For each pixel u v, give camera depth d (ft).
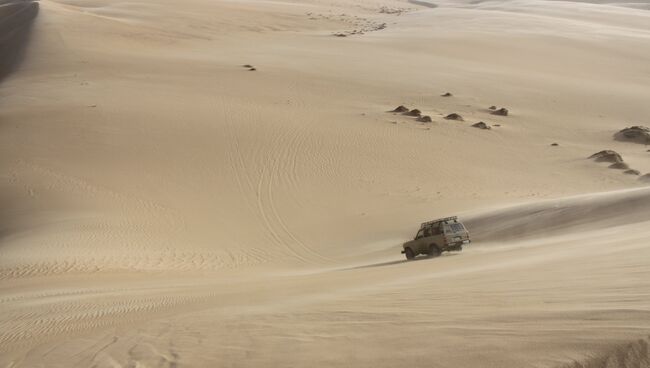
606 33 398.42
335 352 28.32
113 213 133.28
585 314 27.53
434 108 241.35
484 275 46.32
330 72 279.28
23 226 126.52
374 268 80.23
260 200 145.89
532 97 265.54
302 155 175.42
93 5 459.73
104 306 59.47
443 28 408.67
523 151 202.28
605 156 194.49
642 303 28.04
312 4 602.03
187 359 31.30
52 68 261.85
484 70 302.25
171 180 154.40
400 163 177.17
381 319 33.73
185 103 212.64
